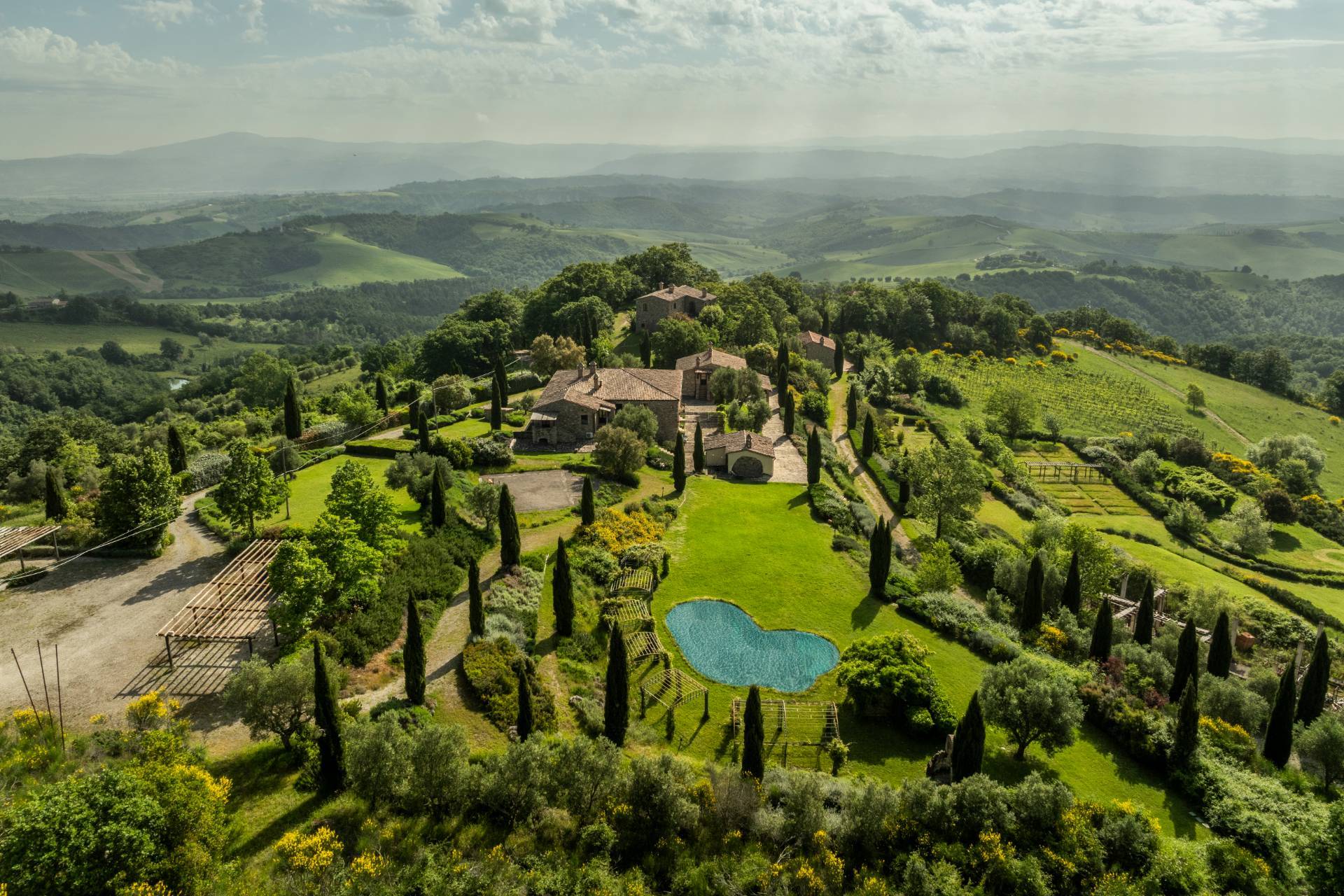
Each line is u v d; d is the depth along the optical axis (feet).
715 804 123.24
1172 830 140.36
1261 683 198.90
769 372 446.60
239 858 101.76
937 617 205.05
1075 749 162.09
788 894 106.22
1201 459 444.14
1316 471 467.52
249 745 124.47
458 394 367.25
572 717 149.38
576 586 197.98
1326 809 142.10
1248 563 329.31
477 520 224.33
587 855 111.65
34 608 166.20
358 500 180.24
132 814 90.43
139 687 138.21
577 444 320.09
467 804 115.65
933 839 120.57
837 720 162.20
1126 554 296.71
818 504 274.57
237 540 196.75
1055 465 415.03
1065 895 114.73
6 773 108.68
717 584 218.38
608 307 531.09
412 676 136.15
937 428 425.28
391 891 96.73
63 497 213.25
